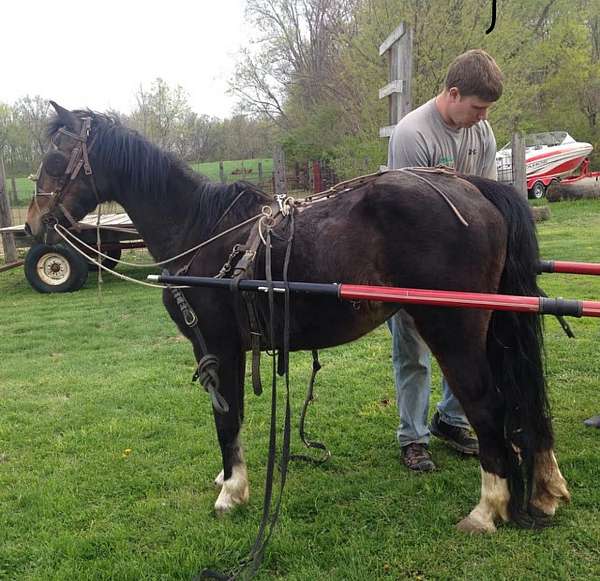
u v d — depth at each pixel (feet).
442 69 40.27
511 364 8.27
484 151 10.05
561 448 10.72
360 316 8.45
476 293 7.43
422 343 10.19
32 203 10.50
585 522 8.49
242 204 9.29
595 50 84.94
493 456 8.36
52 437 12.78
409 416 10.61
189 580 7.88
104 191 10.19
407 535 8.53
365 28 43.21
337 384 14.99
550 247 30.68
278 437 12.28
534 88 50.47
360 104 48.32
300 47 87.92
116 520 9.40
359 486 9.92
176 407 14.11
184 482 10.56
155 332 21.95
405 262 7.97
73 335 22.02
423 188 8.03
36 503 10.00
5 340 21.66
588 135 76.48
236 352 9.30
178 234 9.85
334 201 8.62
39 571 8.24
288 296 7.59
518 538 8.21
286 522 9.02
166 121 80.28
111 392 15.30
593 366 14.70
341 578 7.68
